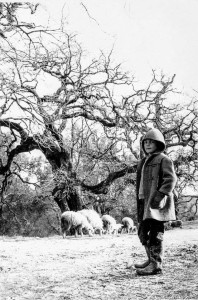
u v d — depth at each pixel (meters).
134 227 29.78
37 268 7.22
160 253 5.85
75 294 4.94
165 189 5.61
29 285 5.68
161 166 5.75
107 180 34.16
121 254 9.01
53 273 6.62
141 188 5.84
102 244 12.55
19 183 44.22
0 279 6.18
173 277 5.54
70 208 34.56
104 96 31.17
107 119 32.25
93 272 6.52
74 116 30.67
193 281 5.18
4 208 41.09
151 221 5.83
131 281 5.48
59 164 33.22
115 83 31.31
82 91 29.12
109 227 24.31
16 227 40.38
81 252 9.89
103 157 34.19
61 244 12.79
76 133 34.75
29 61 16.69
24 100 17.31
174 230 21.31
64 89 27.06
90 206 37.97
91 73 29.53
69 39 22.73
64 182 32.19
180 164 32.78
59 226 42.38
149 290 4.84
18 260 8.40
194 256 7.57
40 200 39.56
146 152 5.93
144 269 5.84
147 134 5.87
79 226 19.73
